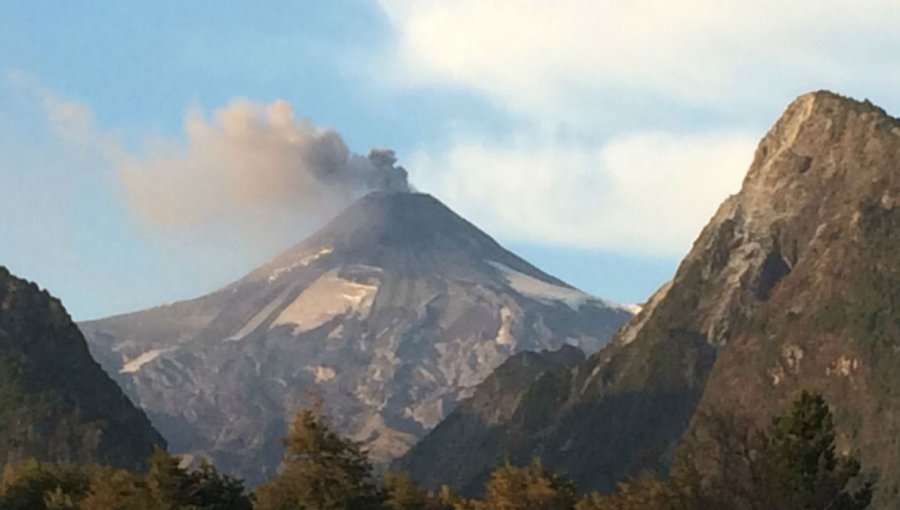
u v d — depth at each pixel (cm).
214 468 12069
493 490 12456
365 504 11469
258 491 11656
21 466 13112
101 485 11506
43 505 12181
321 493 11319
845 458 10200
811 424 10012
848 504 10056
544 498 12231
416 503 11994
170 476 11238
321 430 11606
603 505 11906
